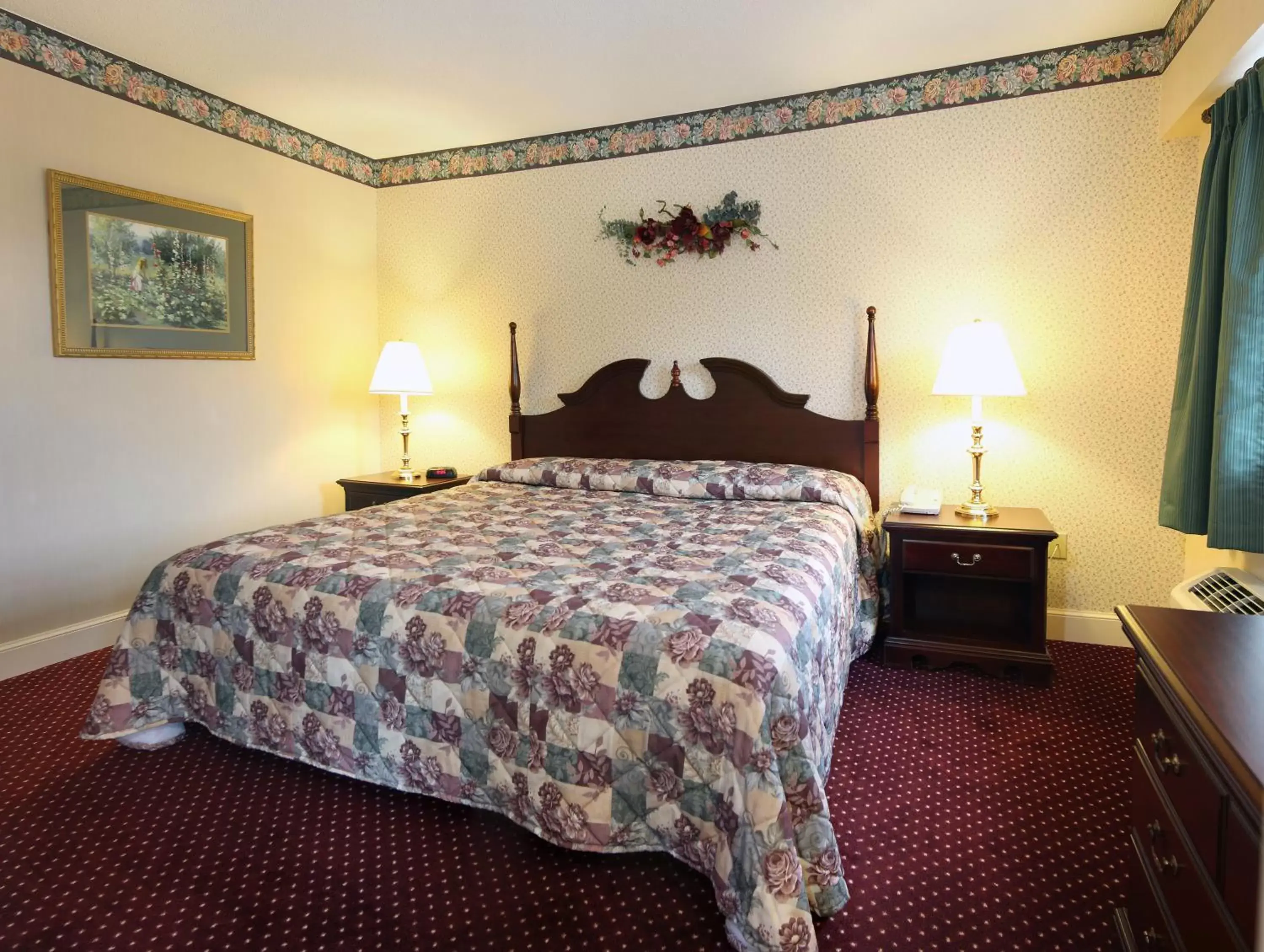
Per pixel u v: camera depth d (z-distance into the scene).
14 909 1.59
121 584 3.19
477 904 1.61
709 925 1.54
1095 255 3.04
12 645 2.82
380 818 1.92
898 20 2.74
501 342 4.20
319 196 4.04
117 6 2.64
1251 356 2.08
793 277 3.53
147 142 3.18
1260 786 0.74
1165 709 1.10
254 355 3.71
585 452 3.96
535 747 1.69
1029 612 2.82
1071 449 3.15
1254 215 2.08
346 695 1.92
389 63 3.09
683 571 1.99
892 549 2.93
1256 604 2.09
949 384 2.92
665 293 3.78
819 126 3.41
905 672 2.90
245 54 3.00
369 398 4.46
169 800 2.00
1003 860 1.74
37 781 2.10
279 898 1.62
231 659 2.08
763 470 3.29
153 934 1.52
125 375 3.16
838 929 1.52
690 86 3.32
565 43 2.90
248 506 3.74
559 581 1.92
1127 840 1.81
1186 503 2.39
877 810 1.95
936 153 3.23
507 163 4.07
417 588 1.91
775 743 1.48
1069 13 2.72
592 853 1.77
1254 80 2.10
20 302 2.79
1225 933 0.86
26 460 2.84
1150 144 2.93
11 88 2.72
